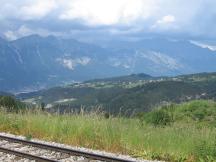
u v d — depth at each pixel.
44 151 14.34
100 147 15.72
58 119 19.11
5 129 19.88
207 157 12.95
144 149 14.73
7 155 13.47
